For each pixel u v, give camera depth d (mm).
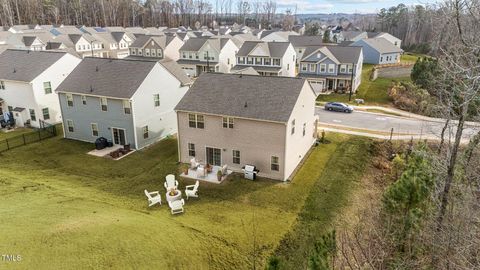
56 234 15383
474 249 12172
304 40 78250
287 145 22578
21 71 35312
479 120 17188
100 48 88062
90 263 13672
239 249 15805
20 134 33281
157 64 30547
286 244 16453
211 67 65625
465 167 16547
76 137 32094
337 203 20688
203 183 22891
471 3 12430
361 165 26500
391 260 12555
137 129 29219
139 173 24828
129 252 14586
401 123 36375
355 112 41312
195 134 25281
